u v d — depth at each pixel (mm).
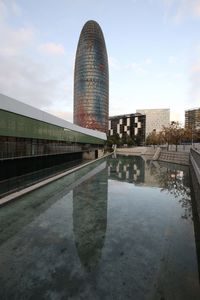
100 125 130000
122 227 9133
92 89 127688
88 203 12648
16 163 13984
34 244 7414
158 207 12094
